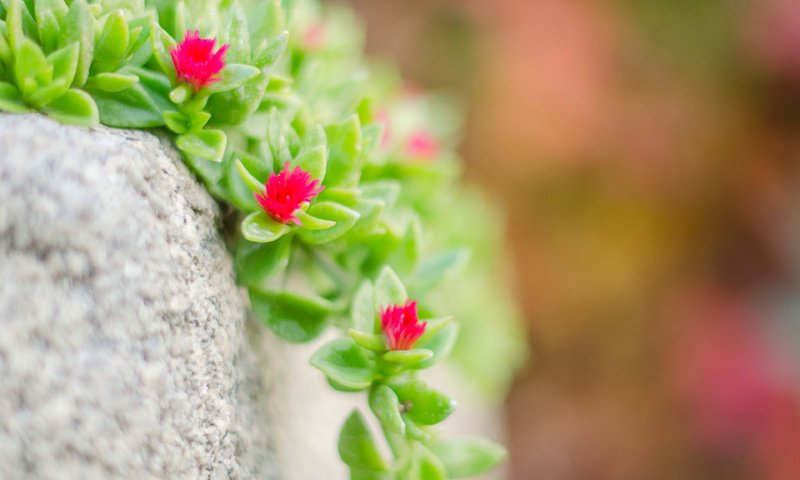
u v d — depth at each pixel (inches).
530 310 32.3
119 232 12.4
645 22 34.5
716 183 34.0
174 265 12.7
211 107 13.6
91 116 12.6
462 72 30.4
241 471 13.5
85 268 12.2
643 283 33.2
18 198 12.1
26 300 12.1
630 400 33.5
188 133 13.3
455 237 19.0
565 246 32.2
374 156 14.9
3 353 11.9
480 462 14.2
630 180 32.7
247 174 13.3
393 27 30.2
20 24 12.6
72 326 12.2
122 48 13.0
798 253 35.9
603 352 33.4
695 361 33.5
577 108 30.9
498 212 26.6
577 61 31.3
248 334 14.2
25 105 12.7
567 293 32.4
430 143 16.7
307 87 15.5
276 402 14.7
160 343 12.5
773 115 34.9
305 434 15.4
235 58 13.5
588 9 32.9
